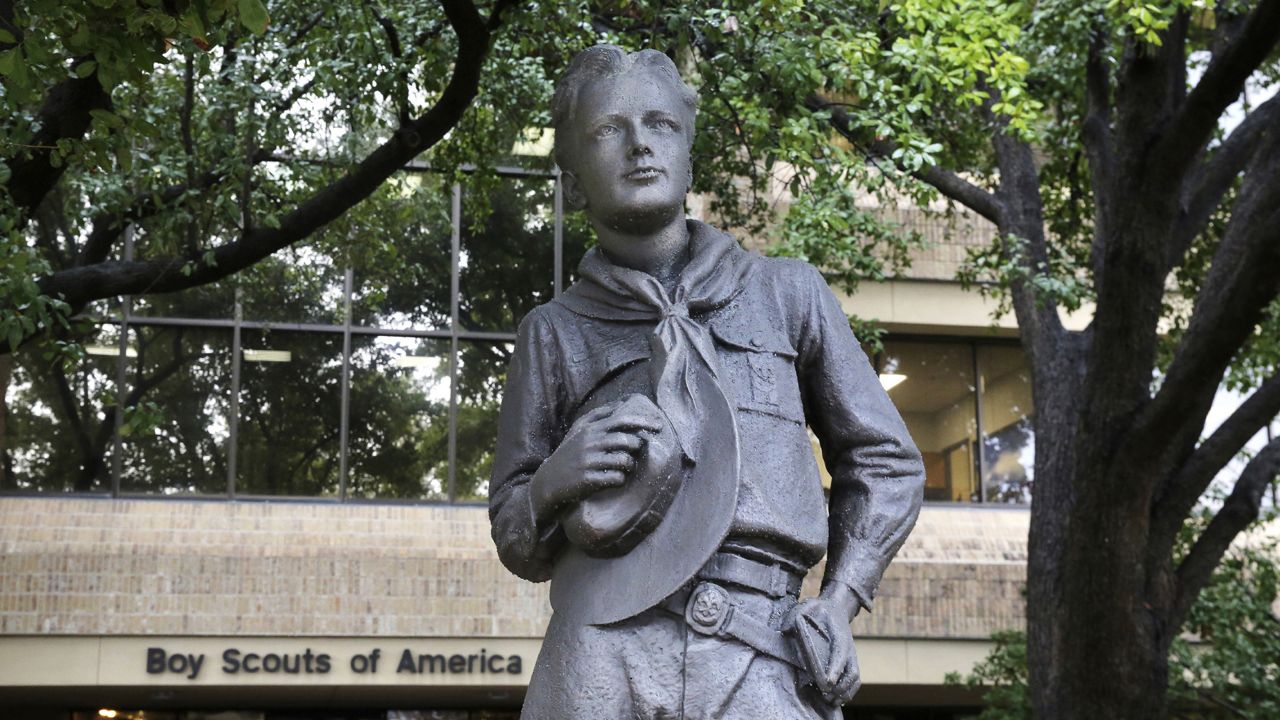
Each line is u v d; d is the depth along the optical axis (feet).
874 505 11.37
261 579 65.77
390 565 66.69
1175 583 36.68
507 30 31.04
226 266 29.99
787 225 38.88
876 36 34.81
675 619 10.57
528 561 11.14
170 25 19.10
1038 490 39.47
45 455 65.67
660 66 11.75
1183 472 36.17
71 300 29.22
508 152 54.08
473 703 72.74
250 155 31.48
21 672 63.98
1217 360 32.09
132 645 64.75
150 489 66.54
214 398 67.26
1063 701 36.19
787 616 10.73
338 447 68.03
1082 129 40.29
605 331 11.57
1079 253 46.98
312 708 73.05
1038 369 40.86
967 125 43.52
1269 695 43.11
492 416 68.85
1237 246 35.58
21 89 20.68
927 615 70.03
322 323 68.44
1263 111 38.70
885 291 72.59
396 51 29.86
